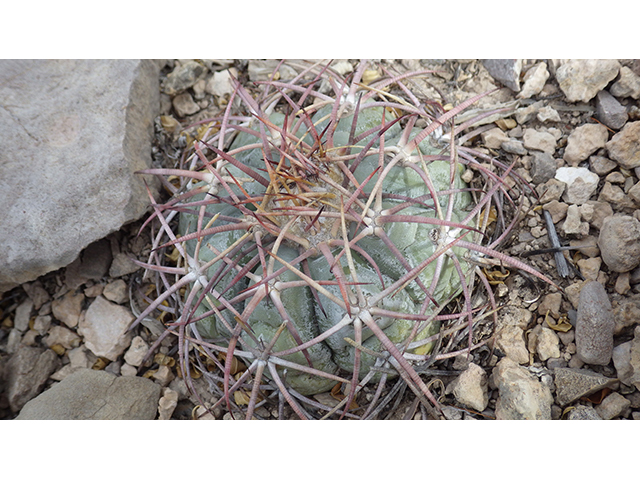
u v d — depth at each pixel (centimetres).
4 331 32
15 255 29
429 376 28
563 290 29
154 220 32
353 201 22
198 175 26
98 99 31
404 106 27
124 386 28
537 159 32
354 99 28
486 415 27
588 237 30
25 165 29
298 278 24
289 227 23
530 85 33
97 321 31
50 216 29
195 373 30
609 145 31
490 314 28
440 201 27
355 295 22
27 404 27
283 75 37
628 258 27
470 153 31
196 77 36
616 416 26
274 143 26
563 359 27
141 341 31
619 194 30
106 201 29
